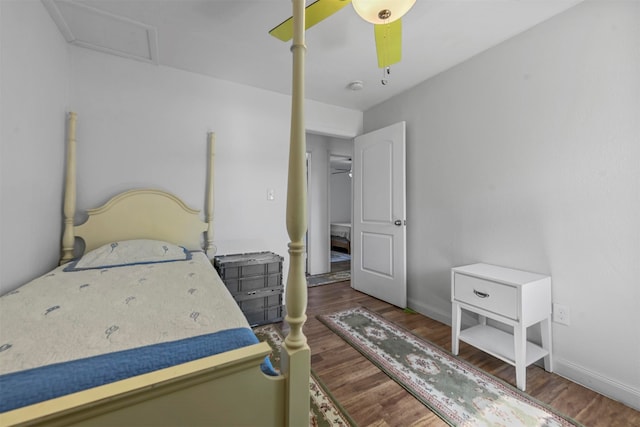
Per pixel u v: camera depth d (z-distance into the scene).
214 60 2.24
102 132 2.12
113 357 0.72
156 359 0.72
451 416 1.34
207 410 0.69
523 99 1.85
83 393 0.57
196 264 1.84
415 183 2.71
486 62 2.06
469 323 2.23
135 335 0.85
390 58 1.75
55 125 1.81
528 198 1.82
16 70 1.36
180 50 2.10
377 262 3.06
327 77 2.50
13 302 1.12
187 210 2.37
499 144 1.99
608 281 1.49
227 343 0.81
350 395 1.50
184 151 2.42
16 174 1.38
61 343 0.79
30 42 1.49
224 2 1.60
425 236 2.61
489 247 2.06
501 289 1.62
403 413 1.36
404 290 2.75
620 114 1.44
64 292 1.25
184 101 2.41
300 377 0.81
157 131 2.31
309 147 4.20
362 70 2.38
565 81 1.64
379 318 2.54
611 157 1.47
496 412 1.36
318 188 4.28
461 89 2.25
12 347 0.76
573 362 1.61
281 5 1.63
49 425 0.54
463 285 1.85
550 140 1.71
